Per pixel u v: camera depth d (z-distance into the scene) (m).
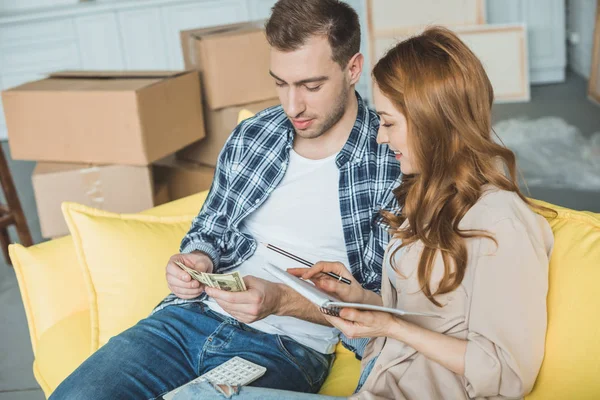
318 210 1.65
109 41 5.27
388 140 1.32
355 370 1.57
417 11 5.12
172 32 5.28
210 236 1.73
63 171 2.68
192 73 2.75
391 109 1.27
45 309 1.83
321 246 1.64
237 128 1.77
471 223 1.23
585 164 3.74
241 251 1.68
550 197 3.38
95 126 2.60
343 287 1.39
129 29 5.25
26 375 2.37
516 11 5.30
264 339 1.53
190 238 1.72
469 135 1.23
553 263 1.31
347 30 1.53
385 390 1.28
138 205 2.71
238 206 1.71
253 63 2.79
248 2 5.25
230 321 1.58
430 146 1.25
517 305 1.17
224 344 1.52
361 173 1.62
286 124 1.69
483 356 1.17
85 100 2.57
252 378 1.39
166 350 1.51
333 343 1.61
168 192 3.03
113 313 1.74
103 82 2.70
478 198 1.24
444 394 1.23
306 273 1.41
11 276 3.15
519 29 4.98
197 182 2.97
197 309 1.61
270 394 1.25
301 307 1.48
